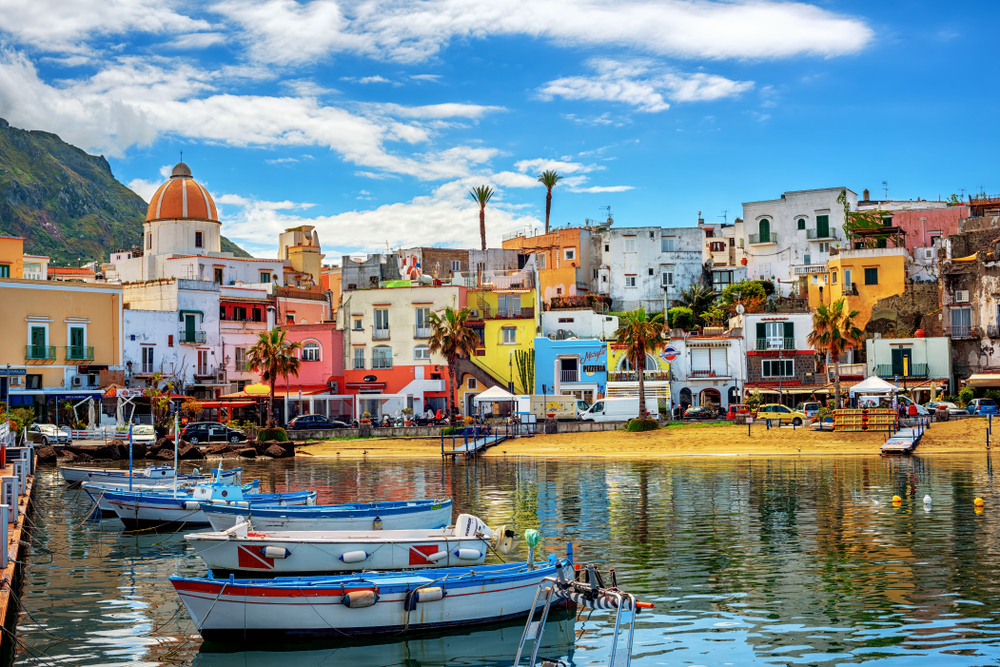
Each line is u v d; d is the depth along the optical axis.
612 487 45.84
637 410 73.88
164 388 80.38
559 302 104.94
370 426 73.94
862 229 93.94
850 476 47.78
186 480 44.06
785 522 34.22
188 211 105.25
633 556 28.62
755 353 84.00
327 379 88.81
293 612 20.91
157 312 83.44
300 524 31.06
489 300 90.00
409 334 88.25
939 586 24.22
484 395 75.94
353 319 89.81
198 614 20.95
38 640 21.19
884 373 81.56
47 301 75.75
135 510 36.34
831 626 21.05
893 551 28.59
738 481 46.97
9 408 67.94
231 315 91.06
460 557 26.09
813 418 68.88
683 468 54.44
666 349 84.62
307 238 125.12
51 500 45.06
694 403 84.50
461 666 19.42
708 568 26.81
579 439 68.38
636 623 21.62
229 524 31.22
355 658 20.03
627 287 114.62
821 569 26.42
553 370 85.69
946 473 47.94
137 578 27.48
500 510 38.41
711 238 123.25
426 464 60.94
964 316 81.75
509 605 22.20
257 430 73.44
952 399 75.81
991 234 82.69
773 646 19.78
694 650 19.62
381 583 21.30
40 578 27.53
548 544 30.80
